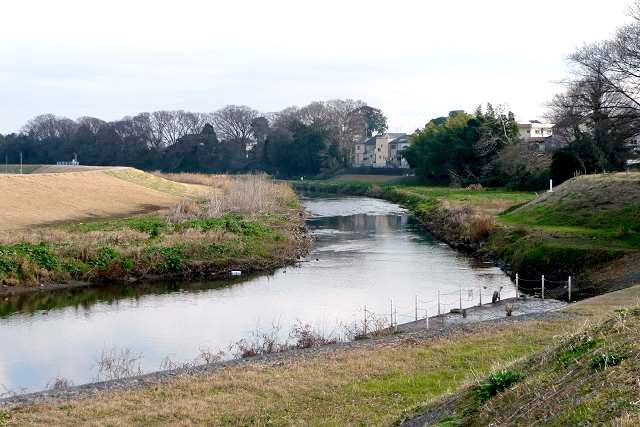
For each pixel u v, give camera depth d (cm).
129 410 1352
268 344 2078
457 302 2731
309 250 4303
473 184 8206
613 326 1027
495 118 8625
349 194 10581
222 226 4366
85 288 3148
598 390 795
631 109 3962
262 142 15338
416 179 10656
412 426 1048
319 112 14912
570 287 2688
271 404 1350
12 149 15900
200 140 14938
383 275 3394
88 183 6531
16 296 2966
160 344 2194
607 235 3375
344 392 1398
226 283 3281
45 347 2170
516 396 918
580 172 5691
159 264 3462
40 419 1310
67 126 17100
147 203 6250
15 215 4625
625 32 4353
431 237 4938
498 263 3619
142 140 15238
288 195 7888
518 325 1947
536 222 4025
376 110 16975
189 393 1459
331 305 2734
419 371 1523
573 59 4366
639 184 3906
